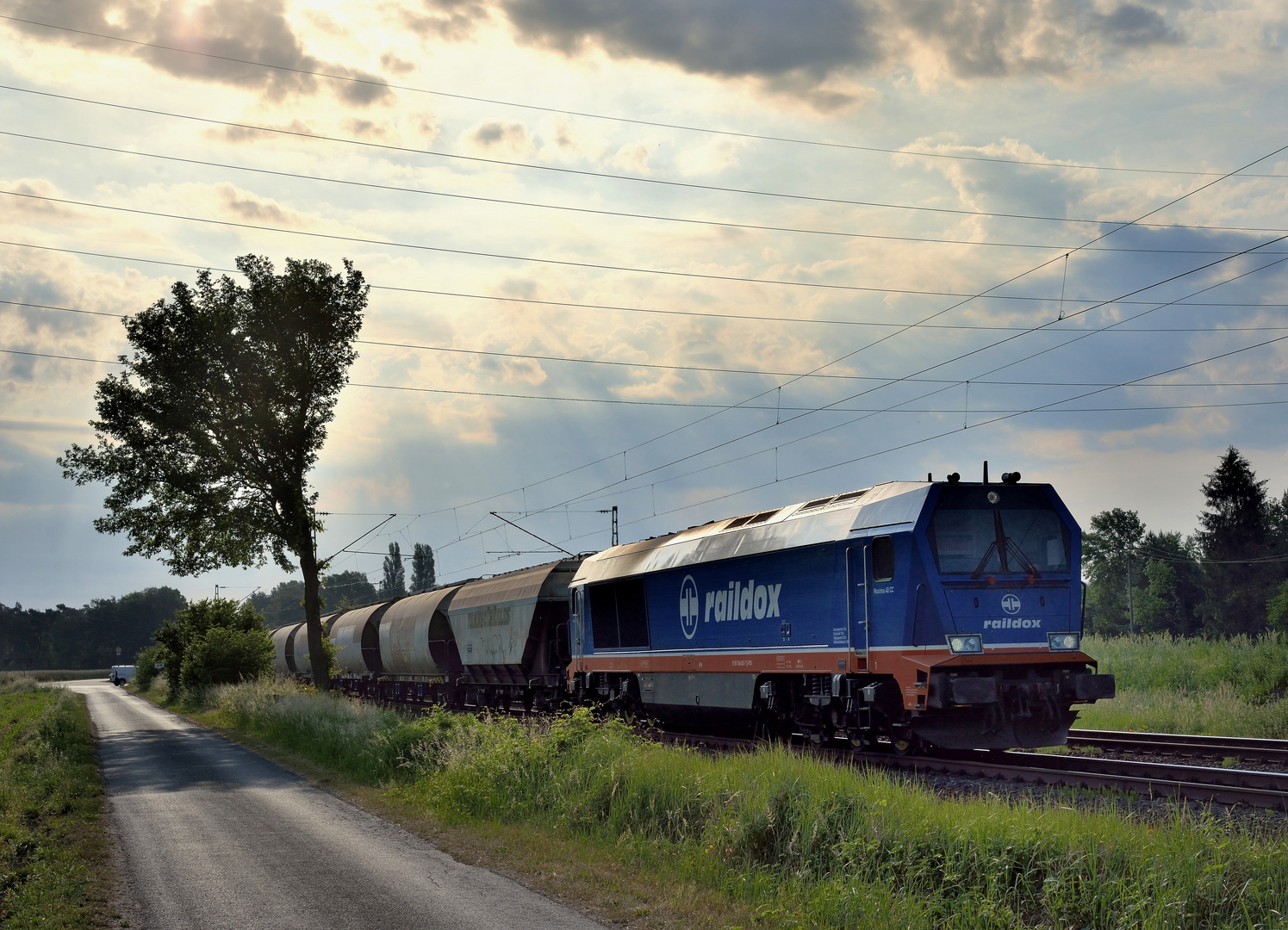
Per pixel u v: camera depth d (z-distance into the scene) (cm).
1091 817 938
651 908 903
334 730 2225
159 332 3666
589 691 2752
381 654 4703
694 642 2225
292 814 1478
